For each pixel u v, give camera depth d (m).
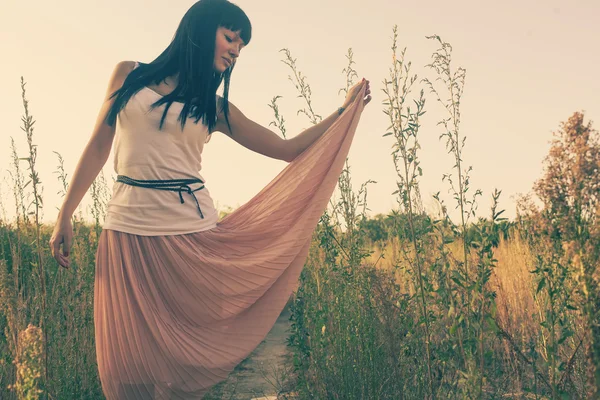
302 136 3.06
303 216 2.80
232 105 2.93
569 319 2.76
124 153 2.53
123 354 2.40
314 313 3.30
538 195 2.00
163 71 2.62
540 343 2.98
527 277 3.68
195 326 2.54
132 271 2.45
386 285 3.25
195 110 2.61
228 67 2.81
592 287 1.82
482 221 2.43
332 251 3.29
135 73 2.60
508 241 4.12
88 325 3.48
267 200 2.90
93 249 3.91
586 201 1.89
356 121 3.06
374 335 3.18
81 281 3.60
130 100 2.51
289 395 3.77
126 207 2.50
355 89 3.19
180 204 2.56
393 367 3.06
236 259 2.67
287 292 2.75
